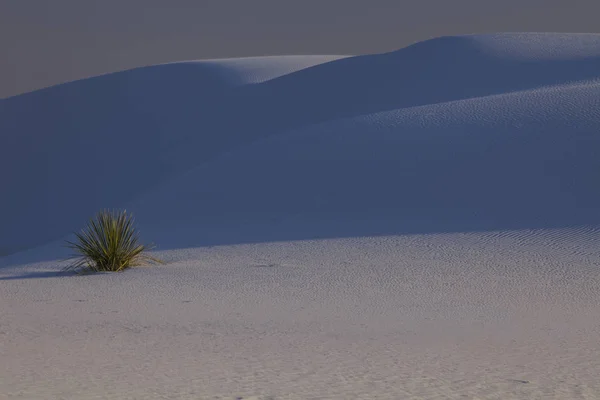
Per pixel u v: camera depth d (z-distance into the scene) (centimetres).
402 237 4131
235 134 10906
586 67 9388
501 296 2452
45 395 982
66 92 13725
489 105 6712
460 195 4988
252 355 1366
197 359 1317
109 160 11319
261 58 14862
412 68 10656
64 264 3675
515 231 4166
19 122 13125
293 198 5378
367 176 5522
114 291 2602
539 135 5706
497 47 10719
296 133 6888
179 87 13062
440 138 6003
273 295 2484
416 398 991
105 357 1330
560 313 2119
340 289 2617
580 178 4966
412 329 1780
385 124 6588
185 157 10762
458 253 3556
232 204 5462
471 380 1132
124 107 12788
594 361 1330
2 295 2511
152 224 5262
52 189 10862
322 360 1316
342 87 10862
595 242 3778
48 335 1620
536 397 1009
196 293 2539
